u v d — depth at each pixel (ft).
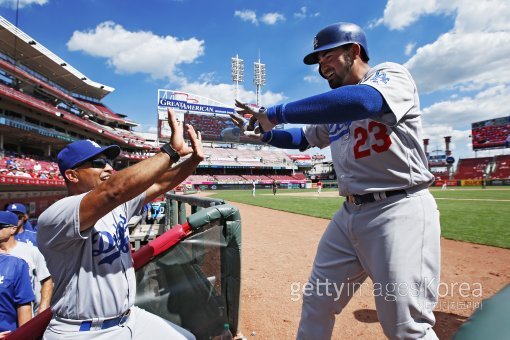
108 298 4.90
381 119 4.26
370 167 4.81
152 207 24.94
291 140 7.06
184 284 7.13
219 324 7.20
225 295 7.39
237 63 169.27
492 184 137.28
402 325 4.59
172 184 6.45
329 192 116.78
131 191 4.17
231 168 192.54
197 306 7.09
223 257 7.41
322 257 5.75
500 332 1.10
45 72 111.65
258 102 174.70
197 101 155.53
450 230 25.14
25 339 4.83
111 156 5.75
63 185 59.77
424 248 4.59
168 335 5.43
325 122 4.17
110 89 137.39
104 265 4.95
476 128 172.55
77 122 100.01
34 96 95.50
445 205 47.09
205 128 157.79
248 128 6.58
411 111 4.48
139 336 5.32
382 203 4.72
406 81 4.35
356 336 9.01
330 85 5.60
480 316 1.35
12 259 8.20
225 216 7.24
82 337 4.69
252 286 13.57
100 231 5.04
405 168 4.58
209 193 121.90
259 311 10.87
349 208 5.29
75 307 4.74
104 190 4.13
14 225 10.06
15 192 42.09
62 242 4.48
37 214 48.60
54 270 4.80
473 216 33.47
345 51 5.04
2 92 67.26
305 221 34.68
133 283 5.52
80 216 4.22
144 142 159.12
